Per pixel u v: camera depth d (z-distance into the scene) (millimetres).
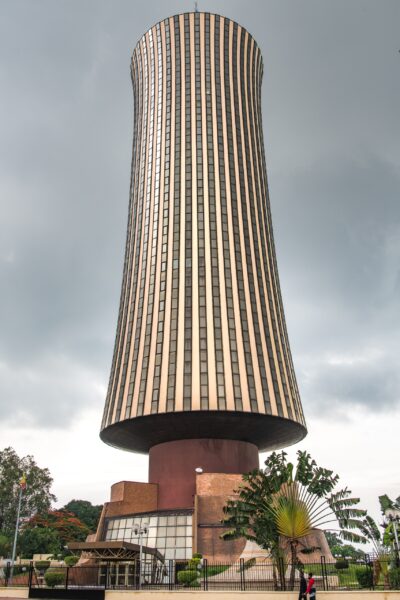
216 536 49906
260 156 79688
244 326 63719
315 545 49750
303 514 33000
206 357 60719
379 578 33094
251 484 35219
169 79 79750
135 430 62156
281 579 32406
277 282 72438
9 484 89312
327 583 32406
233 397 58594
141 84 83750
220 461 59344
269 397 60500
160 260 67938
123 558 39969
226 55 81375
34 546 90312
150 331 63906
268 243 73250
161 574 43844
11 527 90250
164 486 59000
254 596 29891
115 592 32219
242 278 66875
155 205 72062
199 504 52281
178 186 72000
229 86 79625
